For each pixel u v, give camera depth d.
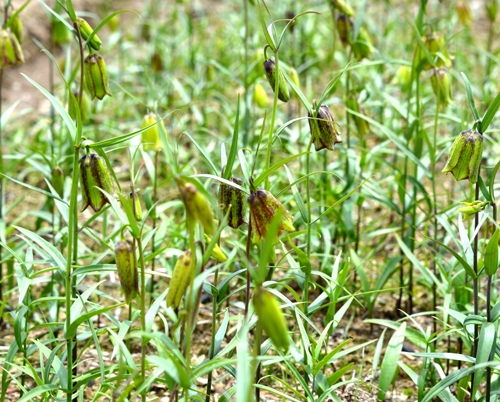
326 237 1.33
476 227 1.01
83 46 1.10
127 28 2.50
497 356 1.07
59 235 1.34
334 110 2.03
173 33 2.26
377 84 1.67
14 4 2.40
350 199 1.37
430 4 2.65
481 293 1.27
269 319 0.88
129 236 1.33
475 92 1.75
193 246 0.93
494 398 1.07
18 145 1.83
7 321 1.27
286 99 1.07
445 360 1.25
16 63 1.29
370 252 1.40
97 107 1.90
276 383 1.21
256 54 1.45
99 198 1.03
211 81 2.02
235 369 1.04
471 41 2.32
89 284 1.39
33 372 1.05
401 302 1.36
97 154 1.04
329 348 1.27
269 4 2.65
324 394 1.04
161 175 1.74
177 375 0.93
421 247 1.45
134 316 1.06
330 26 2.41
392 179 1.44
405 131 1.42
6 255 1.35
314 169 1.62
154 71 1.90
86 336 1.12
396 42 2.29
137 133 0.99
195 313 0.95
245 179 1.02
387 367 1.09
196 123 1.95
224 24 2.69
